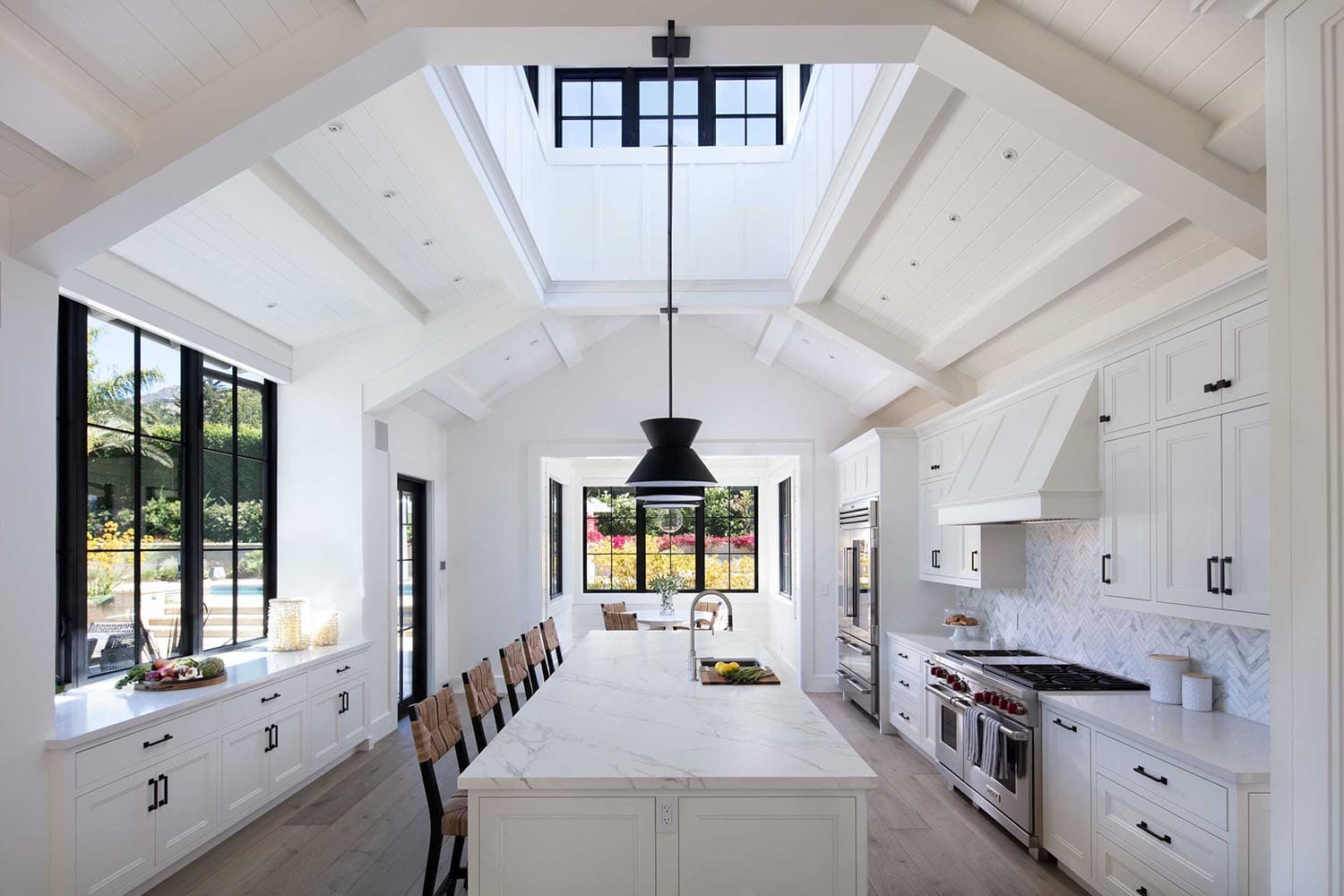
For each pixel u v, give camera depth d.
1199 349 2.83
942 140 3.10
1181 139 2.37
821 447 7.43
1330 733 1.39
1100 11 2.19
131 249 3.58
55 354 2.74
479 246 4.43
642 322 7.51
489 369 6.47
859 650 6.34
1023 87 2.38
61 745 2.71
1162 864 2.70
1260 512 2.52
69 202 2.49
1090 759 3.16
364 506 5.27
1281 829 1.49
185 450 4.33
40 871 2.67
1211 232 2.73
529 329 5.92
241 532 4.91
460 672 7.27
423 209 3.80
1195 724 2.95
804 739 2.69
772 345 6.83
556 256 5.33
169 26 2.14
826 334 5.50
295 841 3.75
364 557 5.26
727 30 2.29
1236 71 2.17
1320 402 1.42
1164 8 2.10
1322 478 1.41
